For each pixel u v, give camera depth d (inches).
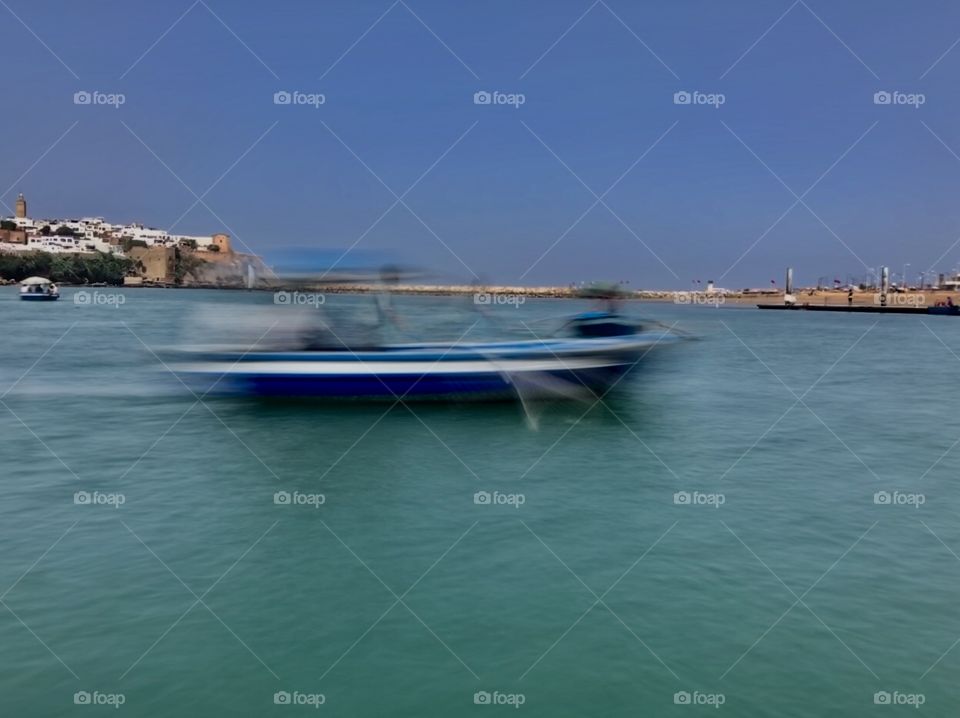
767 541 449.4
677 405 925.8
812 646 319.6
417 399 827.4
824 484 580.7
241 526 469.1
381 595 369.7
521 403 834.8
